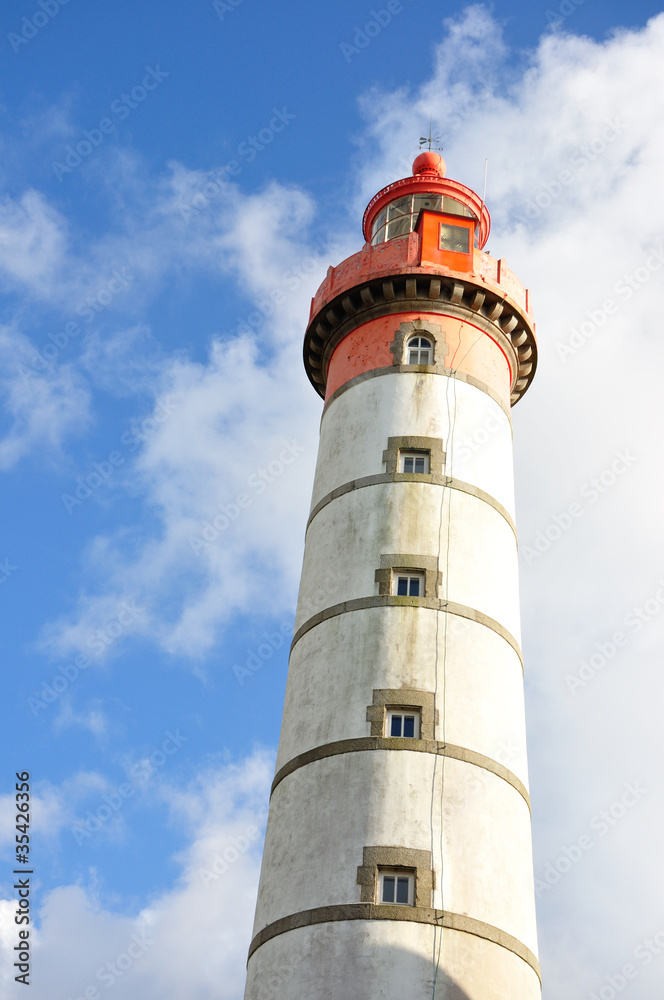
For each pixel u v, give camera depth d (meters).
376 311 39.25
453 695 30.92
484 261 39.78
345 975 26.31
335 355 40.62
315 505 36.78
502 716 31.61
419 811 28.62
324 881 28.00
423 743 29.78
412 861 27.81
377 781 29.09
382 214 44.69
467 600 32.97
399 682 30.86
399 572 33.22
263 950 28.36
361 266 39.97
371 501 34.78
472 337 38.81
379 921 26.91
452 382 37.31
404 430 36.06
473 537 34.34
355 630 32.22
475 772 29.86
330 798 29.36
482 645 32.41
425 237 39.56
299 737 31.42
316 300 41.81
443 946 26.72
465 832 28.70
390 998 25.80
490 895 28.12
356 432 36.81
